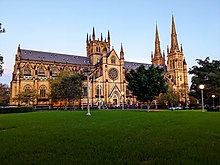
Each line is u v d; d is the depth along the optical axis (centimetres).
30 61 11856
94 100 11400
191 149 880
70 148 931
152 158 748
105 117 3094
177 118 2697
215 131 1423
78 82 9050
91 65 13812
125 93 12344
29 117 3338
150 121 2291
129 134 1334
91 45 14450
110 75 12194
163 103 10638
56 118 3011
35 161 721
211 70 7850
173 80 15538
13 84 10931
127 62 15138
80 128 1692
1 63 2886
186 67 16050
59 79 9612
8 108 6406
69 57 13850
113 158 750
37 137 1268
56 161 719
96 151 862
